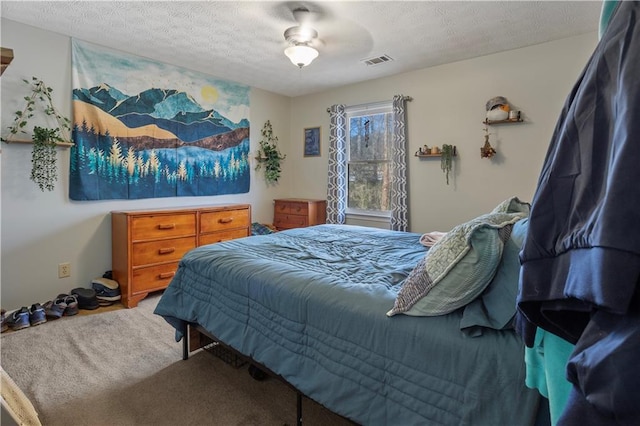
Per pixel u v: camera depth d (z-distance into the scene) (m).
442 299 1.12
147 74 3.40
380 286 1.41
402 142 3.80
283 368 1.43
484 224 1.16
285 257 1.92
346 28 2.70
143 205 3.46
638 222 0.47
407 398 1.09
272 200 4.81
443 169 3.60
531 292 0.64
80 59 2.96
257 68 3.70
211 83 3.95
